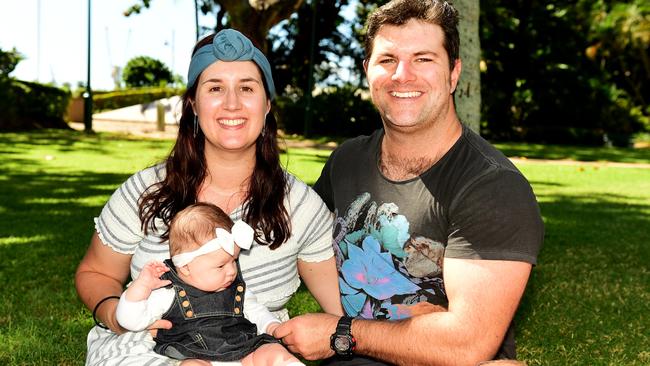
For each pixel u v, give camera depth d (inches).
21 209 359.6
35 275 237.5
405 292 108.9
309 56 1392.7
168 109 1363.2
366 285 111.9
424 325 99.8
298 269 123.9
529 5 1310.3
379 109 110.1
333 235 117.0
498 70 1311.5
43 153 683.4
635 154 953.5
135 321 101.2
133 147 779.4
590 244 308.0
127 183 113.7
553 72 1302.9
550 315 209.5
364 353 104.7
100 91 1723.7
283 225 112.3
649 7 1478.8
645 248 302.4
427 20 107.1
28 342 172.7
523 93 1286.9
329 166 124.3
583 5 1419.8
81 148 749.3
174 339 103.0
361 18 1363.2
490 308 98.4
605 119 1341.0
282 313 117.6
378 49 109.2
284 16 754.8
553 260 277.9
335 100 1247.5
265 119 114.0
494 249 99.6
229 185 114.2
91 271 115.5
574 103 1332.4
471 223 101.1
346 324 104.3
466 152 106.3
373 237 110.5
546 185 536.1
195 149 113.6
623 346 185.8
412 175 109.1
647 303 222.2
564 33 1332.4
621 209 414.6
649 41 1493.6
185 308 104.0
